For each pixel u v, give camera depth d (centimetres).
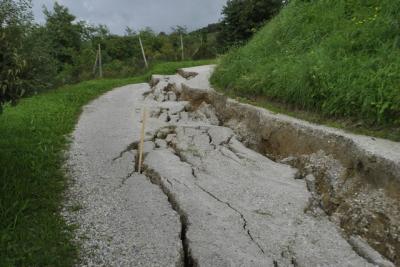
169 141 760
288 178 557
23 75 503
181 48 2662
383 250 398
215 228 422
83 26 2772
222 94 952
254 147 722
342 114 635
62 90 1495
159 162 616
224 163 613
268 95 820
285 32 1027
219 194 503
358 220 440
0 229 408
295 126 646
